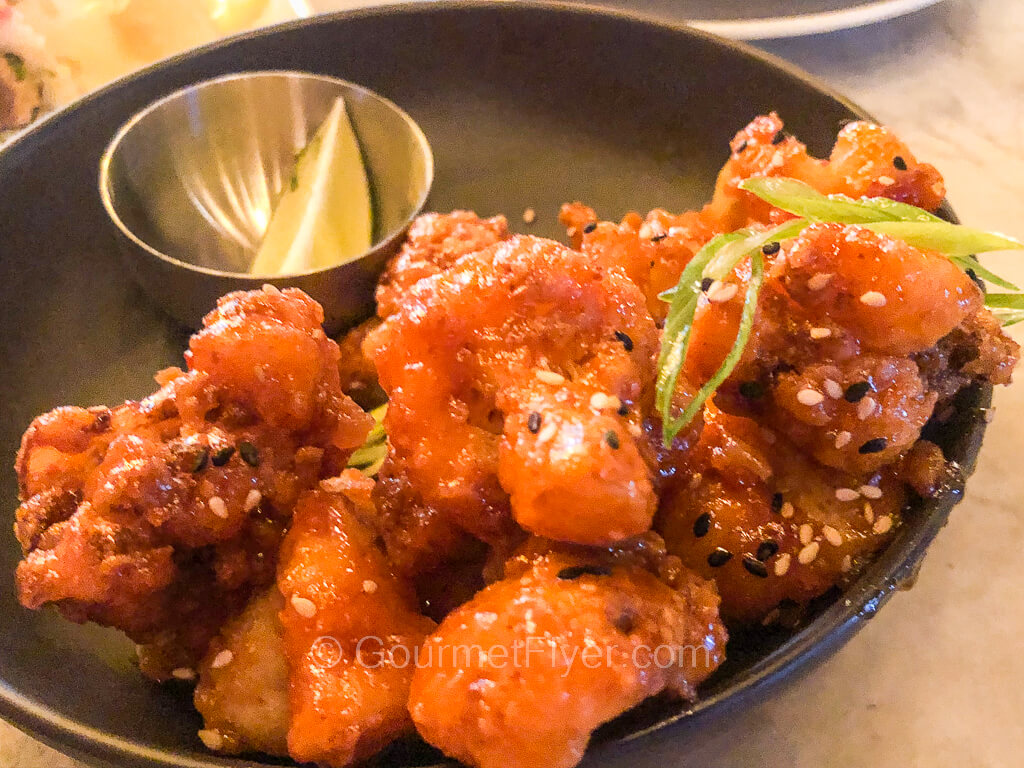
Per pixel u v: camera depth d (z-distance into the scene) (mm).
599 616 98
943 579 150
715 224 167
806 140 195
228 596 123
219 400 122
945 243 124
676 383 120
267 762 112
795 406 122
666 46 210
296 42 216
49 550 113
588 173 215
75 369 176
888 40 266
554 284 115
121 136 186
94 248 191
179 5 251
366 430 131
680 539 126
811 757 129
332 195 199
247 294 130
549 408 106
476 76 225
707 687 110
